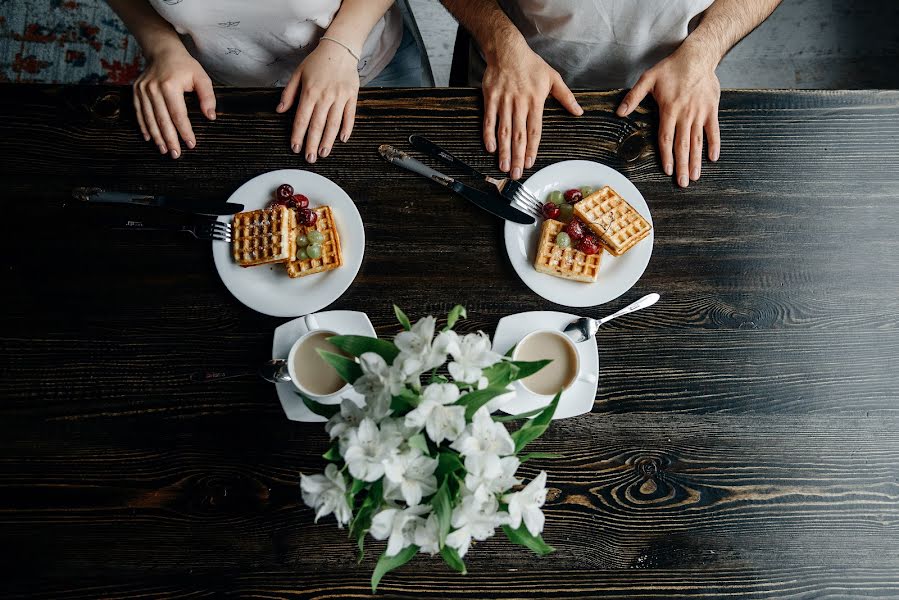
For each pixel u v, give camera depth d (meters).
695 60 1.25
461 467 0.72
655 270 1.18
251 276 1.13
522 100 1.22
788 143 1.24
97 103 1.20
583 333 1.12
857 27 2.35
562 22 1.36
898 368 1.16
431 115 1.22
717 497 1.11
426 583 1.07
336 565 1.07
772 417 1.14
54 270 1.14
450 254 1.17
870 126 1.25
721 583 1.09
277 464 1.09
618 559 1.09
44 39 2.20
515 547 1.08
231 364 1.12
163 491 1.08
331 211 1.15
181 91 1.20
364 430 0.70
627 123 1.23
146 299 1.14
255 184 1.16
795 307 1.18
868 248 1.20
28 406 1.09
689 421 1.13
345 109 1.21
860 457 1.13
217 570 1.06
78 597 1.05
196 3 1.21
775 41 2.34
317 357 1.06
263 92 1.21
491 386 0.75
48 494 1.07
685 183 1.21
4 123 1.19
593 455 1.11
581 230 1.15
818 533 1.10
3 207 1.16
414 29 1.64
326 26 1.35
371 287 1.15
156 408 1.10
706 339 1.16
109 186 1.17
